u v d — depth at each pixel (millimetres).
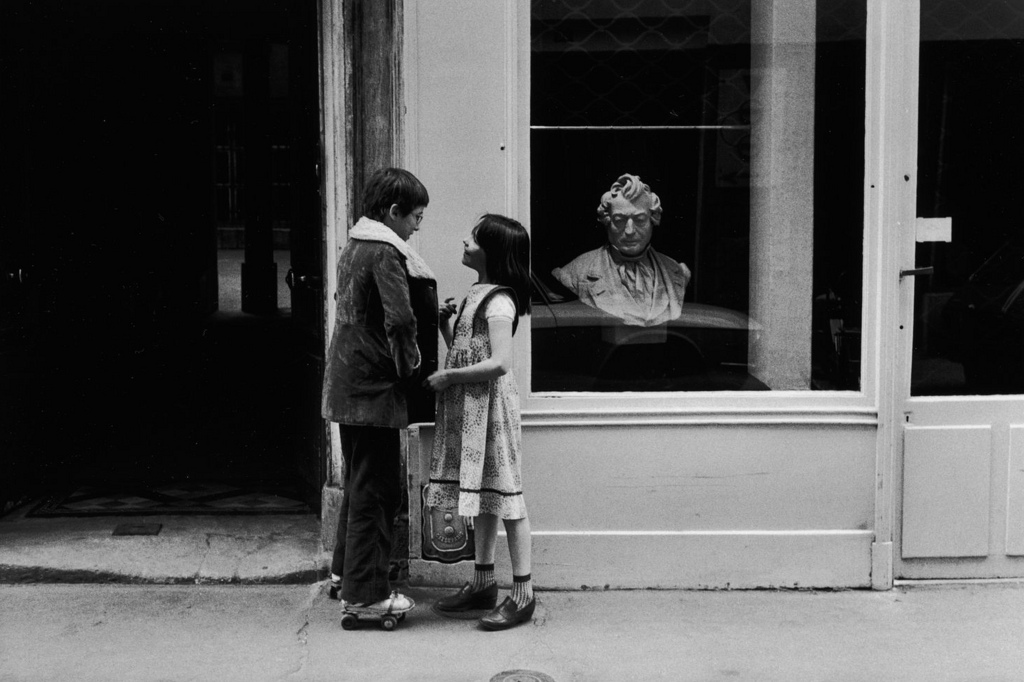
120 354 6980
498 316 3959
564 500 4496
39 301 5523
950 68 4543
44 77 5539
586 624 4164
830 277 4609
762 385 4652
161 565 4555
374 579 4043
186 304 9086
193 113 9227
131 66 7129
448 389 4051
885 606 4367
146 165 7551
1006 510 4582
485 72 4391
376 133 4449
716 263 4637
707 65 4582
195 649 3900
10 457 5242
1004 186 4562
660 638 4035
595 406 4504
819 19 4559
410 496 4516
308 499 5457
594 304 4590
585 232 4578
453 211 4434
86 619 4152
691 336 4629
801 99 4598
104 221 6539
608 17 4535
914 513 4562
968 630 4121
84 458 6277
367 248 3902
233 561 4617
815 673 3734
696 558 4516
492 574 4262
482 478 4035
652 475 4496
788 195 4609
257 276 12094
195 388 8336
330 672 3719
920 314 4547
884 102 4438
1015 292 4605
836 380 4613
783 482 4508
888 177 4434
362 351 3930
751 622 4195
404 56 4375
